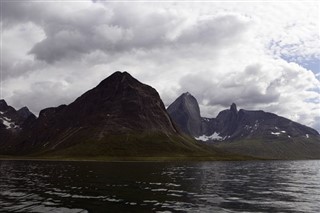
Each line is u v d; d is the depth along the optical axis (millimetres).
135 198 42469
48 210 33906
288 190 54938
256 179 79188
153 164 178625
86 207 35719
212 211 34531
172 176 83250
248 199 43344
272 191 53125
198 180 72250
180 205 37719
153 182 65312
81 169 117125
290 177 88312
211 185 61594
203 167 142750
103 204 37688
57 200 40281
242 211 34812
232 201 41344
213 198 43688
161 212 33500
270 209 36125
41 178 74562
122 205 37125
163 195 45750
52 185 58188
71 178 74562
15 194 45594
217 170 119000
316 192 52250
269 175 96062
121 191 49719
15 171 103312
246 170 124500
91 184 60344
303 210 35812
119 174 89250
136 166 147875
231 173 102188
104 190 50875
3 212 32719
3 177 77250
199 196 45406
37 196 43688
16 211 33250
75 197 42938
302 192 52125
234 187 58781
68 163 186875
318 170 133500
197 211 34375
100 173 93375
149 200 40938
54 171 103500
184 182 66562
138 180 69812
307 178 85000
